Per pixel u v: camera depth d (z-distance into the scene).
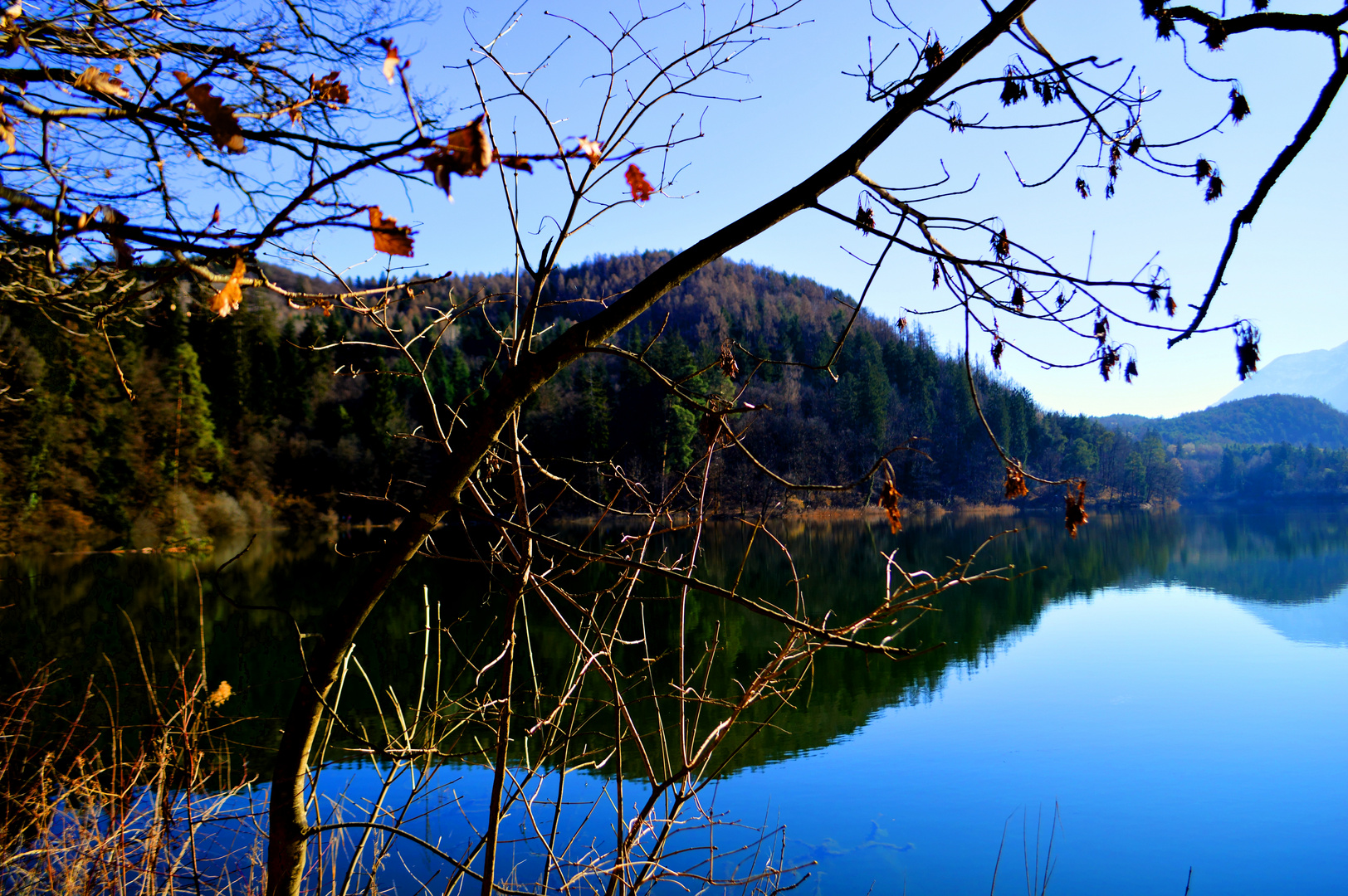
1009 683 12.62
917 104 2.04
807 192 2.04
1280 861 6.69
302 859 2.20
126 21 2.56
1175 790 8.21
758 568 23.64
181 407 36.25
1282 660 14.41
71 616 16.81
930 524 49.81
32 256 2.06
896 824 7.18
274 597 19.66
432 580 20.83
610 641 2.66
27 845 3.71
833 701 11.46
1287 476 102.25
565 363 2.02
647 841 5.98
